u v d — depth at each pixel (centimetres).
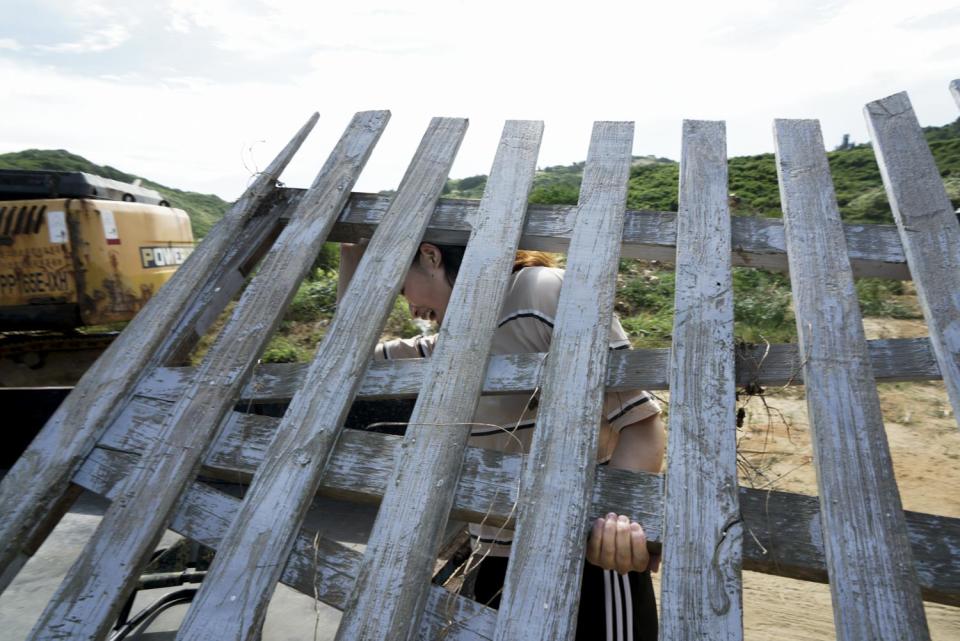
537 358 174
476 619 142
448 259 217
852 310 172
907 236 186
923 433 508
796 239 190
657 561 161
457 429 163
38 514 171
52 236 527
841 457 148
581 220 200
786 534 143
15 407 450
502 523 155
